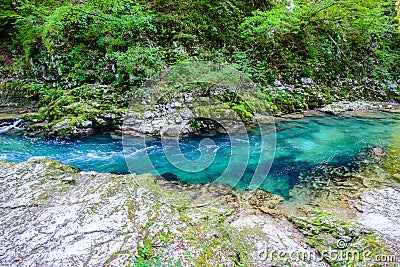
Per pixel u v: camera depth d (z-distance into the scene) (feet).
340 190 11.66
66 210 8.52
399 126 21.88
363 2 31.27
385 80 33.04
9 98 24.02
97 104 19.85
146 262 6.63
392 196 10.96
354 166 14.33
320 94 27.76
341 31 32.71
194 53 24.31
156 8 26.45
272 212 9.87
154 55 21.80
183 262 6.73
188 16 26.25
